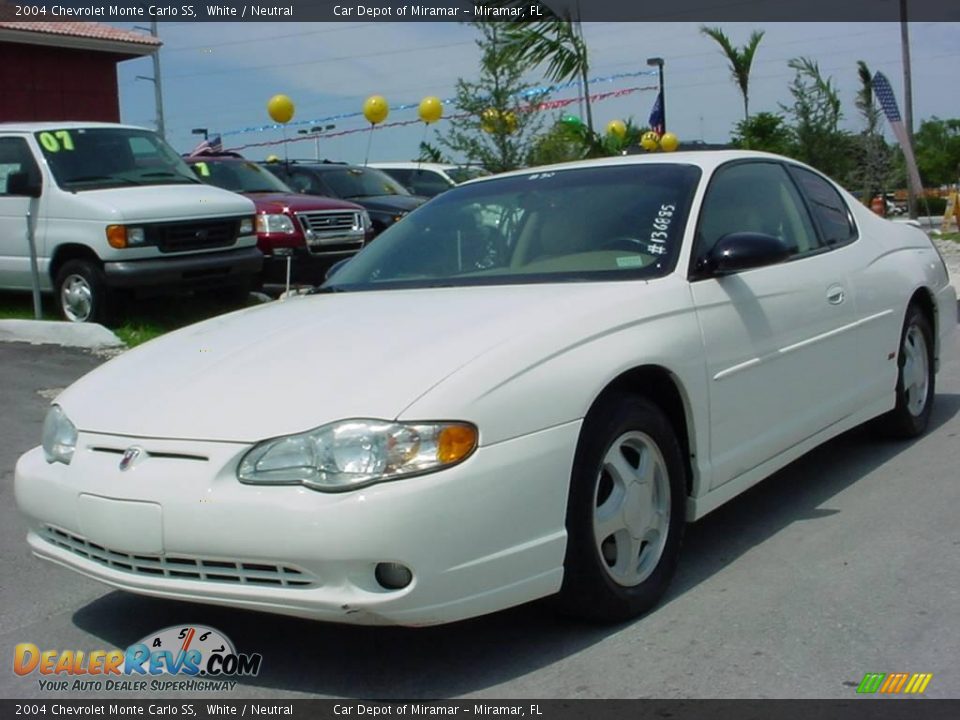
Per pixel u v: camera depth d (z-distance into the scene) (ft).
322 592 10.95
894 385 19.43
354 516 10.71
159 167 37.63
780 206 17.51
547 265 15.14
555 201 16.25
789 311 16.02
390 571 10.93
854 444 20.65
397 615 10.85
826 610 13.20
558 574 11.93
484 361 11.69
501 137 40.45
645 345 13.14
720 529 16.37
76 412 13.00
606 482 12.85
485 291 14.47
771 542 15.65
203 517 11.21
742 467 14.92
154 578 11.73
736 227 16.05
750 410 15.05
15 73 69.51
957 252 65.92
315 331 13.43
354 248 42.86
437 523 10.85
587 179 16.62
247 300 39.73
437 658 12.51
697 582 14.30
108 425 12.41
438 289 15.10
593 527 12.41
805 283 16.66
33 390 27.40
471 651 12.62
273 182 45.50
